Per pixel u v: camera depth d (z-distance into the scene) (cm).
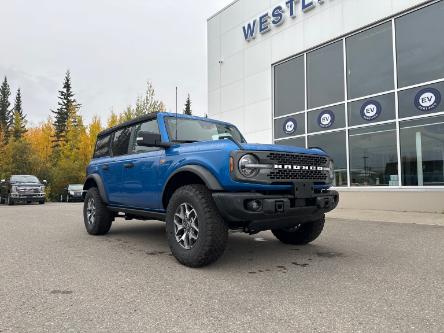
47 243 589
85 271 413
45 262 457
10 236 664
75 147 3706
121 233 698
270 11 1448
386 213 973
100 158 689
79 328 260
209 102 1762
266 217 402
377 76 1112
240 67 1596
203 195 420
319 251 516
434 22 984
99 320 274
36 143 4291
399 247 536
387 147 1076
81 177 3172
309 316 280
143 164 531
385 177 1077
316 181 454
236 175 392
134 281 374
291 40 1370
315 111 1291
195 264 420
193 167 433
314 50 1299
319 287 353
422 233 647
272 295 330
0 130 5138
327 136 1250
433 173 971
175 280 377
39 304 308
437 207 948
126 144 609
